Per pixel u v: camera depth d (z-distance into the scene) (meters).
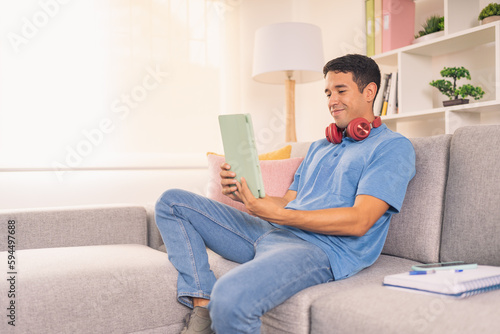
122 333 1.24
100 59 2.60
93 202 2.59
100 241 1.78
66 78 2.50
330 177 1.40
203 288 1.30
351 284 1.14
